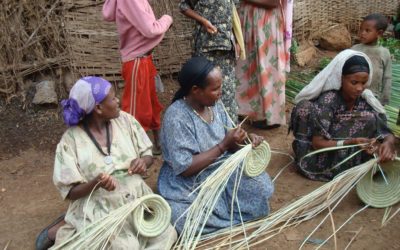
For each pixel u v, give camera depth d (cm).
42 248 294
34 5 467
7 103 473
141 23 355
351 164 355
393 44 691
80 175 269
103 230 253
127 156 285
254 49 438
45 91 475
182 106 298
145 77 383
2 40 466
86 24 487
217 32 386
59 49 484
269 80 441
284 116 453
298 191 357
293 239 300
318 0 683
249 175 305
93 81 267
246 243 287
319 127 351
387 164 326
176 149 293
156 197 267
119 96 507
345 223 312
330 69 347
